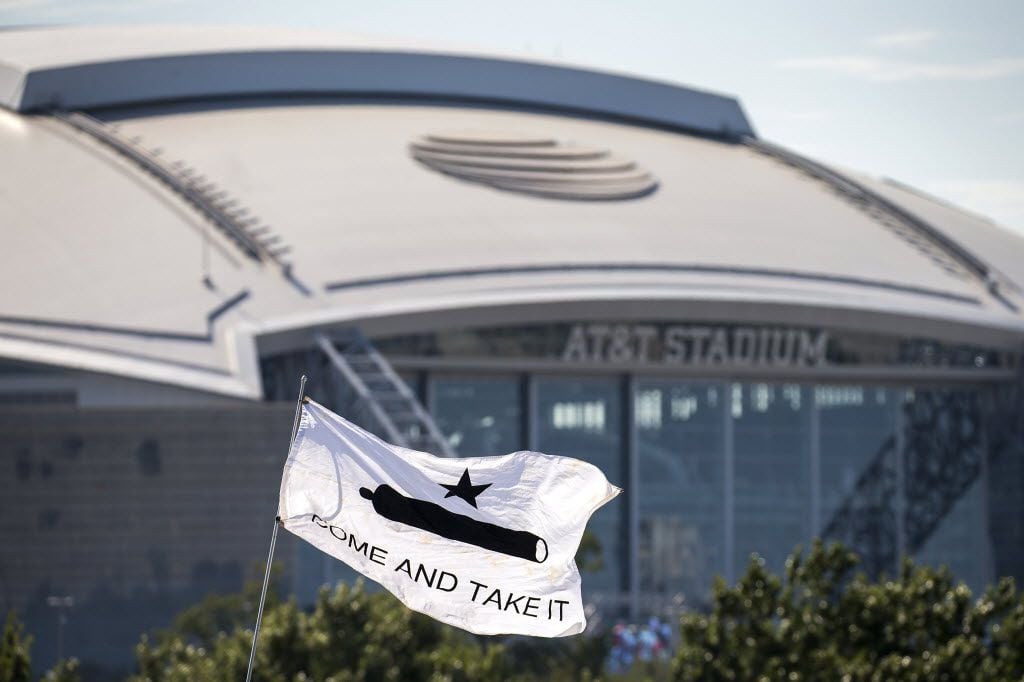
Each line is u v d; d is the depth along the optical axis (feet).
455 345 319.06
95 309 297.33
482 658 189.47
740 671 171.01
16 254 310.45
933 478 358.43
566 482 80.02
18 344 290.56
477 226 336.49
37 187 330.34
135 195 328.08
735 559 347.97
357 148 361.92
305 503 79.51
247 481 301.84
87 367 286.25
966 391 361.10
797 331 338.75
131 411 298.56
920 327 344.49
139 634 304.91
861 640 169.99
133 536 304.09
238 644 185.78
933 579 171.94
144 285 303.27
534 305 319.06
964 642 163.02
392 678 181.37
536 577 79.05
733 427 348.38
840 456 355.15
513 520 79.46
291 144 359.25
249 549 302.86
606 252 336.08
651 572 343.26
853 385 355.15
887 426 357.82
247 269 310.24
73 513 303.89
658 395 343.67
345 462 80.18
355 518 79.36
